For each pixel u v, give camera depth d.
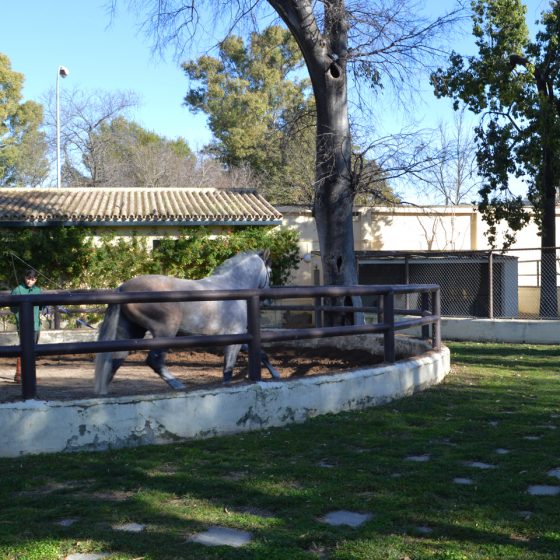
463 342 17.62
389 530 4.38
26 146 49.59
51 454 6.13
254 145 43.00
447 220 29.00
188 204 24.38
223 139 46.34
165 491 5.19
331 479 5.45
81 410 6.24
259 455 6.16
